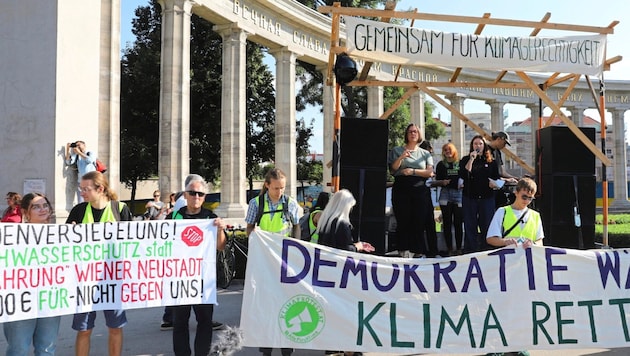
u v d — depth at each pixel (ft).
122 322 17.54
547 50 25.70
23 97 35.40
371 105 90.12
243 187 65.57
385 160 24.94
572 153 27.50
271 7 69.62
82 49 37.06
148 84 101.35
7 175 35.12
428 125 130.41
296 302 17.72
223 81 65.57
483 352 17.98
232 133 64.69
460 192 29.45
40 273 16.38
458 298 18.20
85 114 37.11
